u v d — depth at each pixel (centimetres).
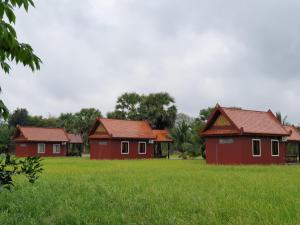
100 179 1703
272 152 3694
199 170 2408
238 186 1373
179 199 1052
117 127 5222
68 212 855
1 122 512
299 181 1589
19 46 445
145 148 5394
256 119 3731
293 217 775
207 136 3672
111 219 792
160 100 8188
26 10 408
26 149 6178
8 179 490
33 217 843
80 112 9150
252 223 727
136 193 1196
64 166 2975
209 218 778
